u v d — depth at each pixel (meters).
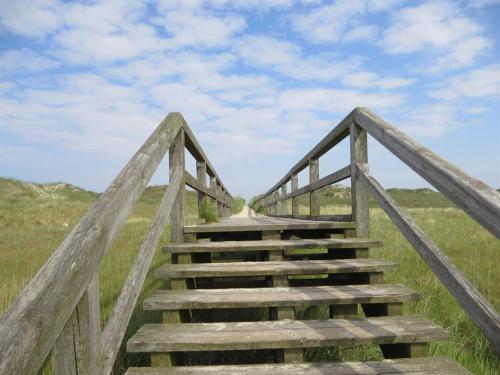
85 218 1.57
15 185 32.28
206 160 6.15
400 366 2.20
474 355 3.17
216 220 5.81
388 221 13.03
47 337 1.13
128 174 2.09
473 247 7.67
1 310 4.41
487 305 1.77
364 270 3.08
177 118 3.46
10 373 0.95
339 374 2.11
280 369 2.19
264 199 19.97
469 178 1.84
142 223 15.60
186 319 2.96
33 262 8.00
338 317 2.74
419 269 5.90
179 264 3.41
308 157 6.07
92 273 1.47
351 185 4.02
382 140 3.03
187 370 2.20
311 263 3.28
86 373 1.48
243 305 2.67
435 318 3.88
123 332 1.99
